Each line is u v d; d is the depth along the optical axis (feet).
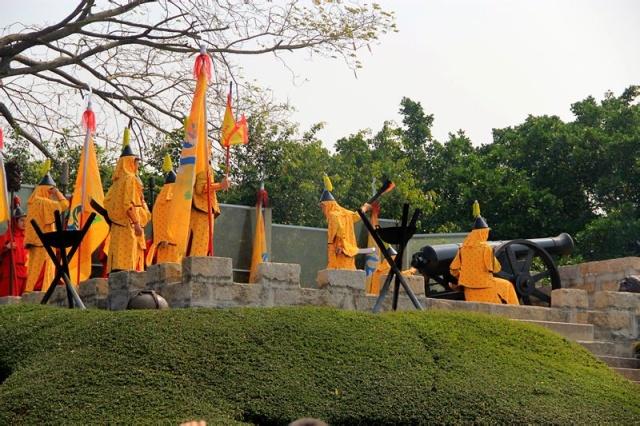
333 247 86.12
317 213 127.34
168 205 82.12
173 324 60.54
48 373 56.29
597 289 95.40
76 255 84.38
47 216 84.07
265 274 72.33
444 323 67.72
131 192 78.84
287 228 103.96
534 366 65.00
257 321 62.08
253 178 124.26
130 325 60.18
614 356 79.82
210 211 78.33
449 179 147.95
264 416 54.44
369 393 57.11
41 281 84.33
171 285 71.67
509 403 58.65
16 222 87.76
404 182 134.21
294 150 125.90
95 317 62.69
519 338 68.74
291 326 61.98
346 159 139.95
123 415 52.80
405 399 57.06
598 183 139.54
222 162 121.80
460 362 62.75
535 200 140.36
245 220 100.53
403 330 65.16
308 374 57.88
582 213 142.72
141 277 75.36
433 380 59.62
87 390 54.60
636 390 65.51
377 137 152.46
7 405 53.72
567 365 67.05
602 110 149.69
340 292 75.36
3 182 84.48
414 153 155.84
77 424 51.98
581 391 62.49
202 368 57.00
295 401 55.52
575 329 80.84
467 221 143.23
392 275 73.10
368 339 62.59
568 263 132.98
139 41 115.65
